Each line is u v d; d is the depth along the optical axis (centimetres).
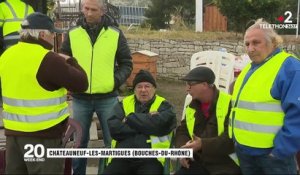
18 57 313
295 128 293
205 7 1441
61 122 325
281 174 310
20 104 314
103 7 441
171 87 1089
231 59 549
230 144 362
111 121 399
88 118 449
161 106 405
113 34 440
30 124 314
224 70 550
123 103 413
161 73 1205
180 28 1658
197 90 373
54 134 321
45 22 318
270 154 307
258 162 317
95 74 432
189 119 386
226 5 1140
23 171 330
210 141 363
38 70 308
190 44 1176
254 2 1105
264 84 303
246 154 321
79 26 443
